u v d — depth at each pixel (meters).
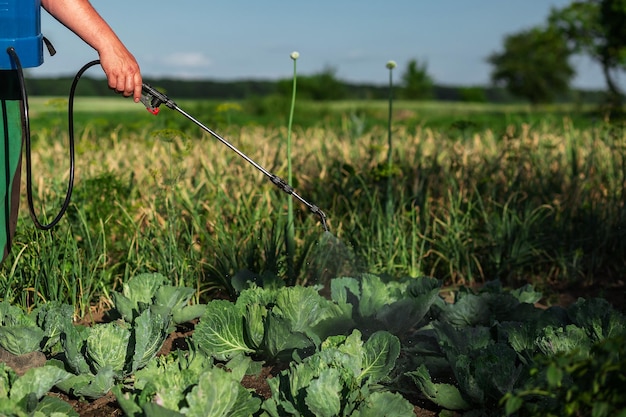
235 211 5.62
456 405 2.96
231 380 2.54
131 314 3.73
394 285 4.02
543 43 35.12
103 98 45.16
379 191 6.23
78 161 7.14
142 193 6.24
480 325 3.77
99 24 3.08
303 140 8.70
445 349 3.20
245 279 4.15
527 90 53.12
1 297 4.18
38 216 5.12
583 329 3.22
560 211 6.06
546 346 3.03
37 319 3.59
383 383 3.15
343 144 8.09
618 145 7.00
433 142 8.16
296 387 2.70
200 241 5.32
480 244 5.68
